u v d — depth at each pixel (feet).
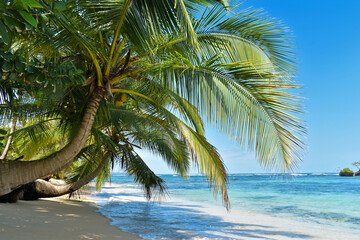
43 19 7.54
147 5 11.87
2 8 5.67
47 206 29.12
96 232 17.92
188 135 18.15
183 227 23.35
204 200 53.67
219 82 16.20
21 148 38.14
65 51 17.84
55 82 10.20
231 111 15.75
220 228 23.65
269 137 14.76
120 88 18.93
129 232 19.66
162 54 16.81
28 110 20.33
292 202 51.26
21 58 9.12
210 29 16.31
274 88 14.79
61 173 56.44
